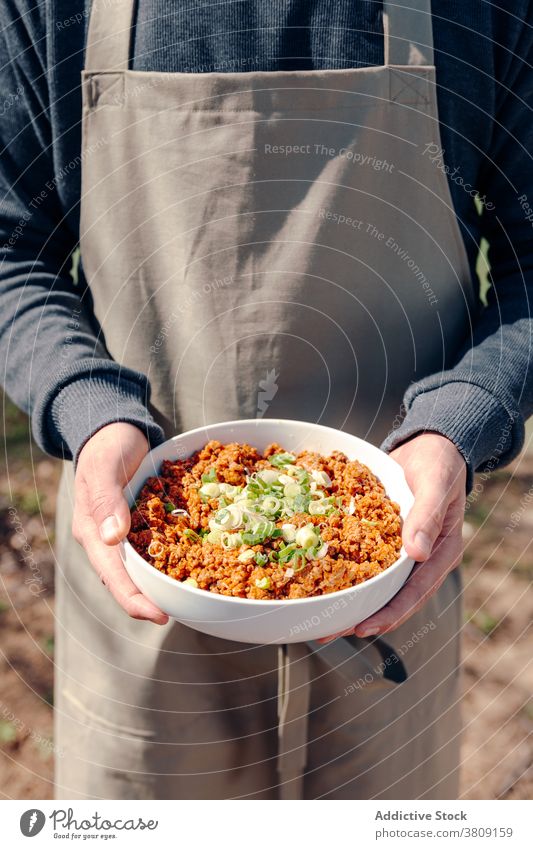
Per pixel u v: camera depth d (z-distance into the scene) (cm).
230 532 95
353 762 133
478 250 133
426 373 130
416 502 98
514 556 245
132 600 95
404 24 110
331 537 95
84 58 115
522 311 122
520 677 212
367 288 122
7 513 248
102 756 134
